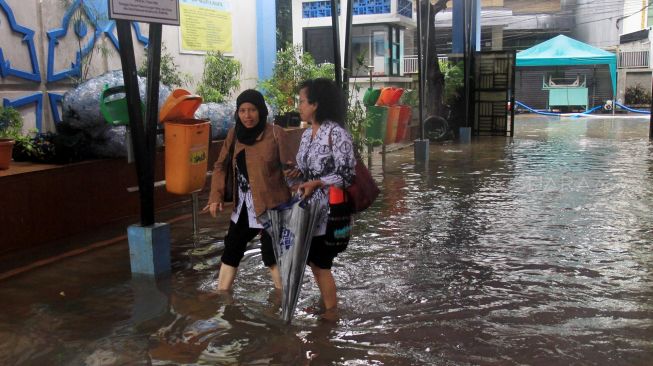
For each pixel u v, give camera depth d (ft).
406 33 83.46
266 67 44.70
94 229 21.93
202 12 37.96
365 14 71.97
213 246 20.36
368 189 13.60
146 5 16.22
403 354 12.10
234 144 14.93
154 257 17.08
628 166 39.01
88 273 17.34
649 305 14.74
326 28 73.36
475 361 11.78
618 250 19.61
